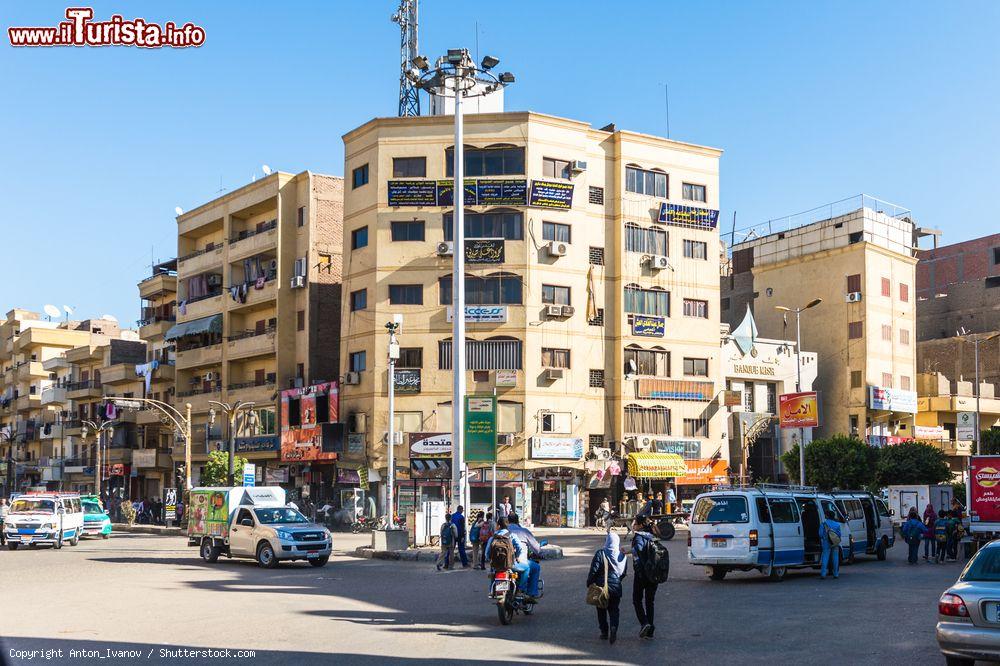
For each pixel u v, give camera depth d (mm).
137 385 75625
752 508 22266
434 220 52562
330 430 53031
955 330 83438
